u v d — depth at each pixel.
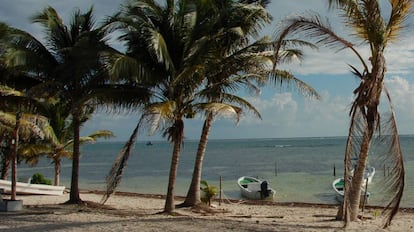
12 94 15.89
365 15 11.97
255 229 12.25
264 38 15.91
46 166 71.50
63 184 38.38
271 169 51.41
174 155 16.16
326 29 12.23
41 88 16.94
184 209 17.41
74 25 18.72
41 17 18.31
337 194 25.84
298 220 14.59
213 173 47.91
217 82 16.08
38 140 24.33
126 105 16.00
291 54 14.46
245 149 133.88
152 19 15.95
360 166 13.51
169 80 15.61
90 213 15.88
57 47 18.41
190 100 15.75
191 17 15.30
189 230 12.12
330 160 65.81
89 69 17.33
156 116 13.41
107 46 16.44
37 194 23.91
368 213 16.86
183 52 15.31
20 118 16.06
